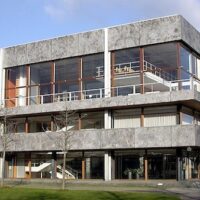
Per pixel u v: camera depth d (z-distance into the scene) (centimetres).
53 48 4009
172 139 3269
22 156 4125
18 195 2406
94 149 3591
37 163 4028
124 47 3631
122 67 3681
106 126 3659
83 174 3722
